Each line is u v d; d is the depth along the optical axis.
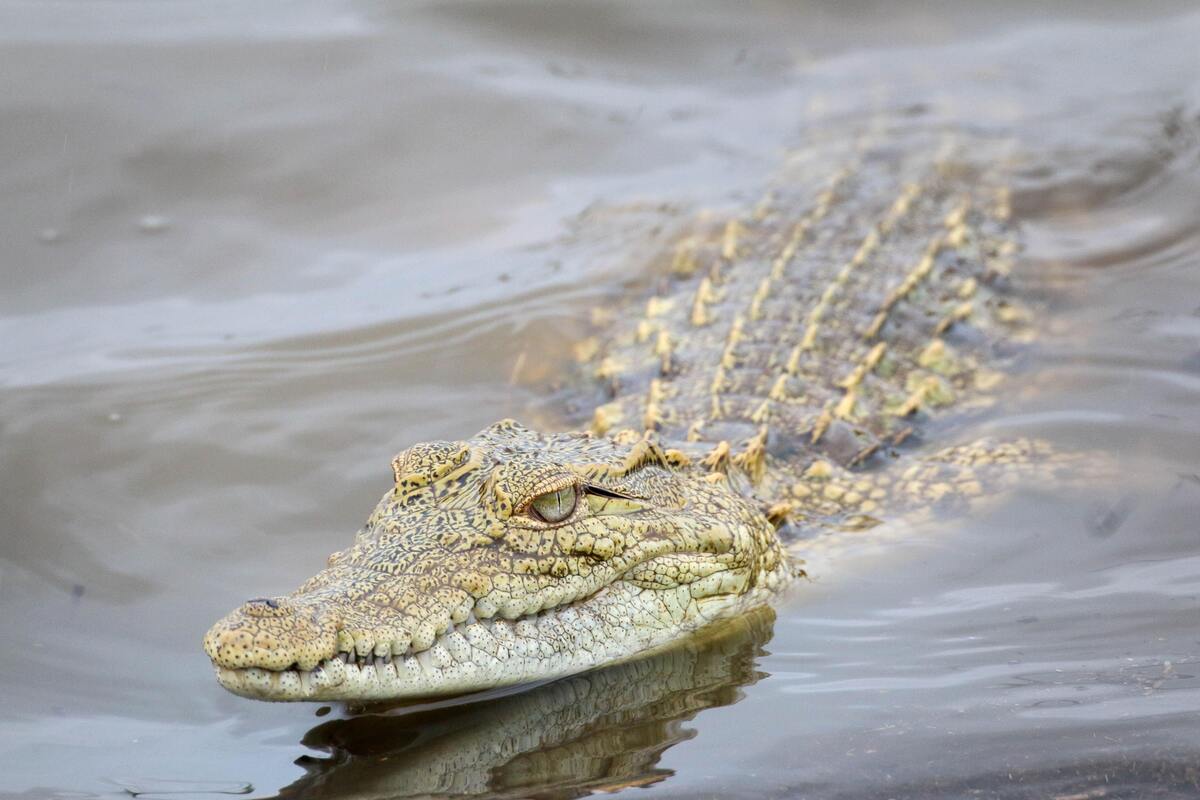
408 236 25.12
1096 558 15.42
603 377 20.58
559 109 29.25
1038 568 15.36
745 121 29.72
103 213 24.84
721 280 22.95
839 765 11.32
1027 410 19.72
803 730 12.01
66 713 12.74
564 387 20.56
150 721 12.60
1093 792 10.80
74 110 26.97
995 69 31.73
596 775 11.32
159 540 16.27
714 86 30.91
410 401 19.83
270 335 21.62
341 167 26.88
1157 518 16.20
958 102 30.50
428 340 21.64
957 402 20.17
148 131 26.83
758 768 11.32
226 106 27.88
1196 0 33.12
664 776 11.26
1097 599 14.35
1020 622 14.01
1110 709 12.01
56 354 20.78
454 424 19.20
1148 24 32.62
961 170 27.62
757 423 18.09
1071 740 11.53
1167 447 18.03
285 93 28.48
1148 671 12.65
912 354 20.97
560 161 27.83
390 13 31.33
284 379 20.30
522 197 26.55
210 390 19.88
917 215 25.25
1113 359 20.95
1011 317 22.61
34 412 18.97
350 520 16.78
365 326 21.98
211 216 25.20
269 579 15.41
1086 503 16.84
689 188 27.02
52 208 24.75
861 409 19.28
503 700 12.82
